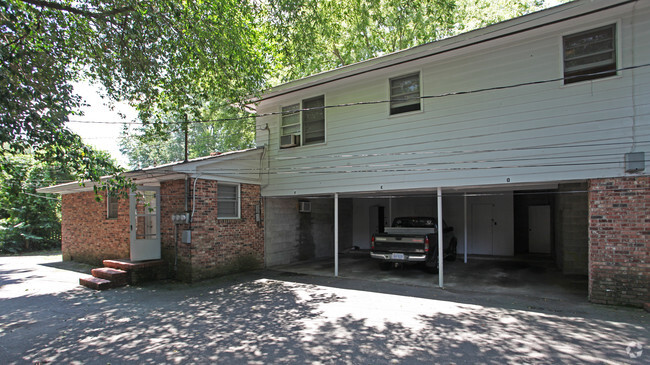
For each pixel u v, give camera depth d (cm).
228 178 1077
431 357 458
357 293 821
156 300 779
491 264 1213
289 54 1094
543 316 627
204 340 531
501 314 643
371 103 894
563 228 1020
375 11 1524
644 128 656
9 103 530
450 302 732
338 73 991
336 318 630
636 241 659
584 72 717
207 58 902
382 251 1029
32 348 509
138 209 1071
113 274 908
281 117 1184
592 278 701
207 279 998
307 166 1103
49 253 1750
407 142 916
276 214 1255
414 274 1044
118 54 829
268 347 500
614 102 682
